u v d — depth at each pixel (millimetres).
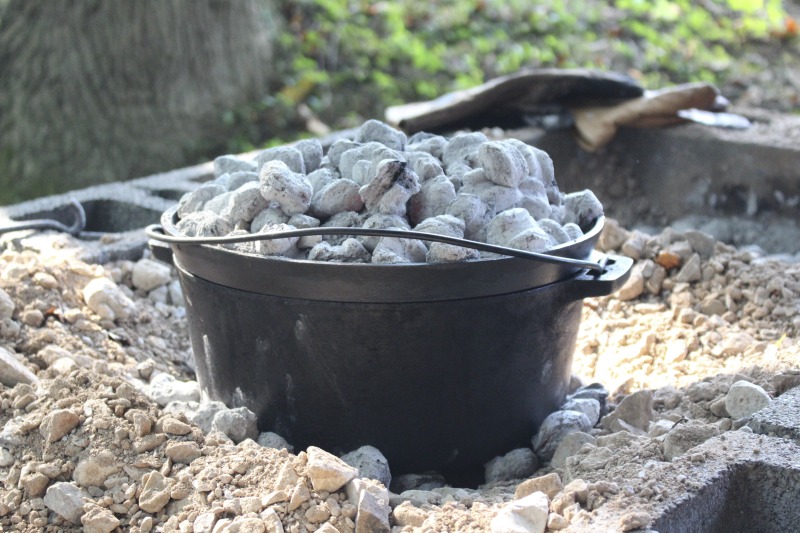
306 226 1233
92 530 1158
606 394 1364
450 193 1262
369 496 1134
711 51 3547
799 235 1986
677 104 2100
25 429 1228
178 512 1166
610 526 1087
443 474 1262
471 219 1243
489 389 1239
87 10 2875
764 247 2016
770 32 3635
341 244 1234
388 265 1174
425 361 1212
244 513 1142
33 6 2885
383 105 3316
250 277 1210
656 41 3539
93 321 1495
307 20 3635
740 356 1457
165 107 3012
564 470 1225
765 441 1192
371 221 1226
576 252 1245
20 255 1555
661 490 1128
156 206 1781
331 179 1291
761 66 3479
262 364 1240
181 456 1200
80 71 2900
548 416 1290
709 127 2148
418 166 1288
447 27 3609
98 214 1816
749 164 2041
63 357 1394
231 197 1279
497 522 1105
